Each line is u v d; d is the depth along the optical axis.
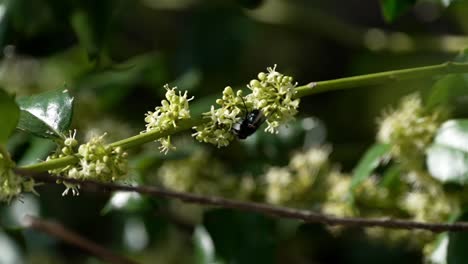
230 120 0.52
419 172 0.63
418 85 0.80
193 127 0.52
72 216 0.80
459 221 0.62
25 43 0.72
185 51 0.79
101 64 0.76
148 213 0.73
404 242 0.70
